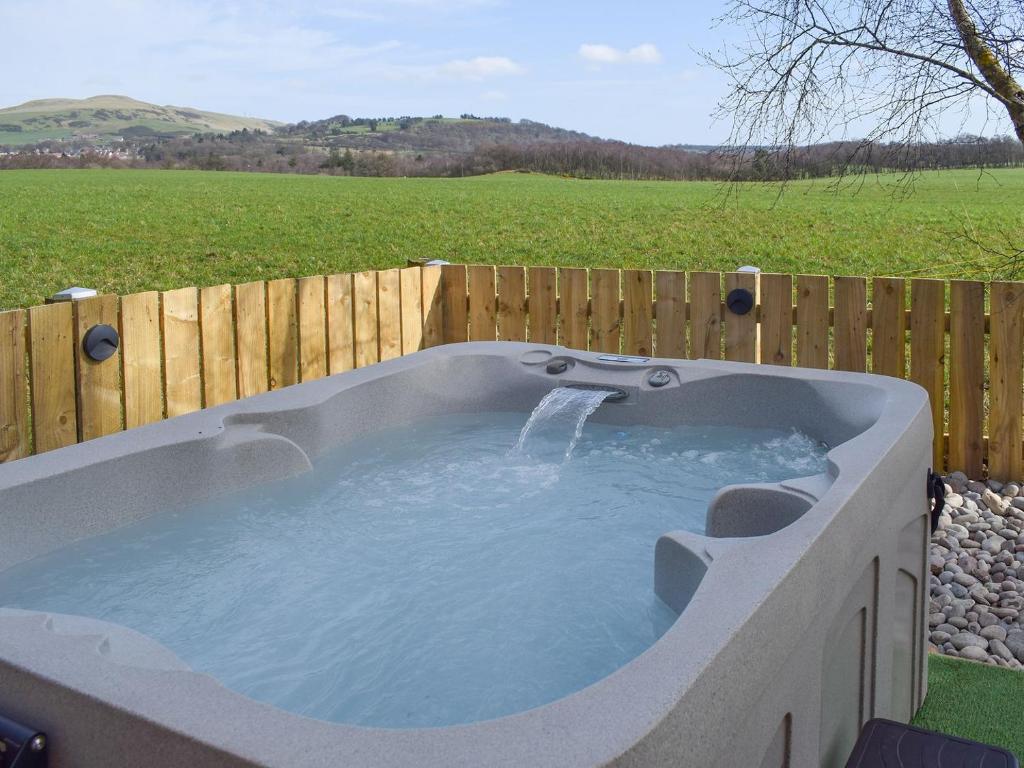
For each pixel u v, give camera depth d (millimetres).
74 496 2541
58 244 14430
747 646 1428
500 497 3123
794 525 1838
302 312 4762
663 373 3777
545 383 3957
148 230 16047
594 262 13336
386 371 3725
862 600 2068
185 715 1204
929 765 1707
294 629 2217
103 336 3732
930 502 2639
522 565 2576
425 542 2744
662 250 13891
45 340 3564
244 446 3010
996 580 3607
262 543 2729
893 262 12078
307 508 3008
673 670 1278
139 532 2697
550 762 1083
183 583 2465
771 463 3324
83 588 2422
